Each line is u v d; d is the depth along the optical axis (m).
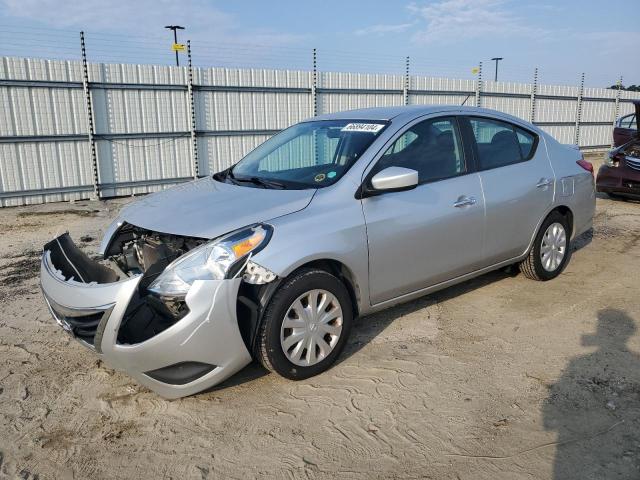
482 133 4.54
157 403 3.24
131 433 2.96
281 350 3.24
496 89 18.67
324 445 2.83
